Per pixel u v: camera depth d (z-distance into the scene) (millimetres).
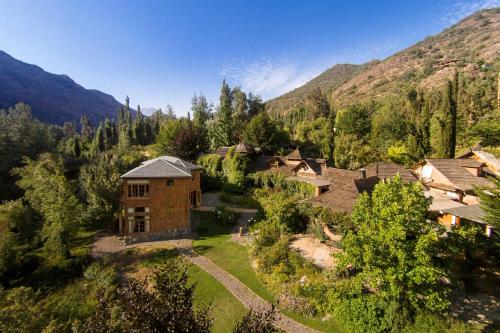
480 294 17453
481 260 19609
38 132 65875
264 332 7555
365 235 16359
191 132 62375
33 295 15906
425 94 89000
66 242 27344
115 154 63281
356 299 16969
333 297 17922
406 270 14484
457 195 32625
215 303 19734
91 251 28578
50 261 25203
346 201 27188
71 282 23266
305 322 17391
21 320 12664
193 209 41438
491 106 61750
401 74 184000
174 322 6934
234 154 53469
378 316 15906
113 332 6977
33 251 27828
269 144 63875
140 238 31500
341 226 24703
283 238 27172
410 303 15945
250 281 22266
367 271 15703
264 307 18953
